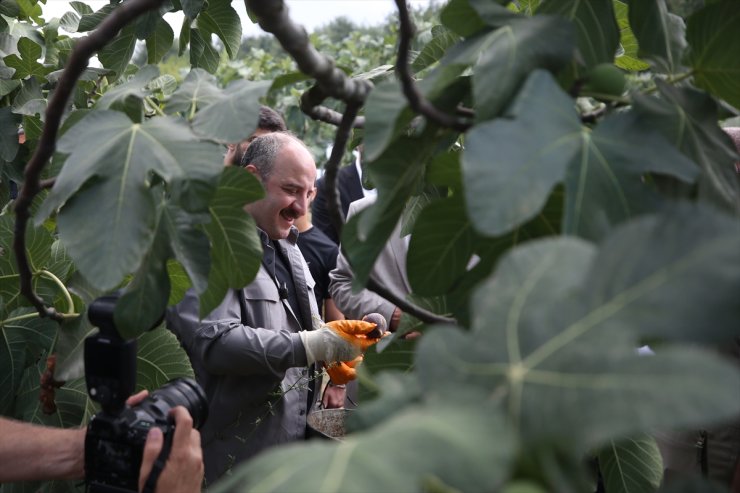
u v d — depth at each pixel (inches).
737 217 36.7
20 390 77.2
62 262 76.5
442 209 39.9
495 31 37.9
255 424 99.4
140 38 79.8
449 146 47.4
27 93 97.5
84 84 97.1
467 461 22.0
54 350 76.9
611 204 31.8
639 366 23.3
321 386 114.0
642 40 41.9
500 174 29.7
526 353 25.2
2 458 63.9
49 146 47.6
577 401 23.7
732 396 21.7
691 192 35.8
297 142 111.1
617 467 51.9
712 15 39.5
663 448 93.7
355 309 129.9
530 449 23.8
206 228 54.1
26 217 52.4
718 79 40.6
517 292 26.2
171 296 58.2
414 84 38.3
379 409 27.7
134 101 53.9
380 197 38.3
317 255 148.0
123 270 41.8
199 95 49.9
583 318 24.8
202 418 64.6
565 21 37.3
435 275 41.4
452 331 26.5
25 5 108.0
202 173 43.6
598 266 25.2
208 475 98.5
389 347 51.2
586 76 38.9
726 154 38.3
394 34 287.6
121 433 56.5
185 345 98.8
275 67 296.5
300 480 23.2
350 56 294.2
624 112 36.6
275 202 107.6
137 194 43.6
